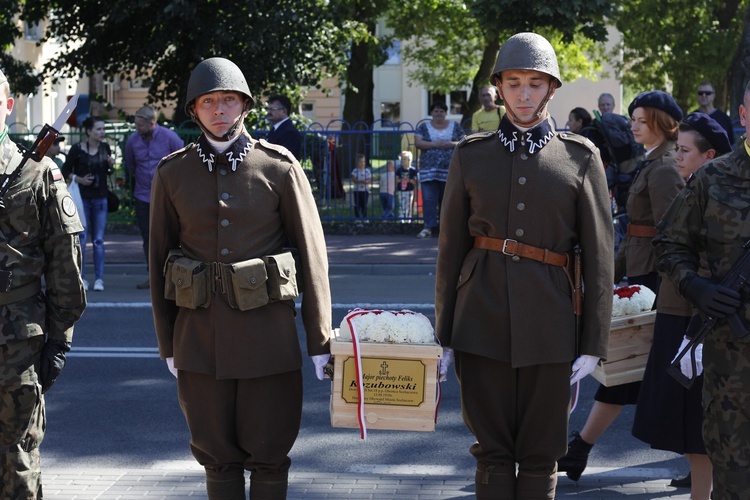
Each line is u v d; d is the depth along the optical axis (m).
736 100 21.84
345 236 21.25
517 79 4.99
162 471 7.00
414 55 40.97
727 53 32.59
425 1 35.19
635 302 6.25
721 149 6.32
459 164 5.17
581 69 39.97
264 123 23.11
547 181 5.01
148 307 13.83
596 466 7.27
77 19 24.02
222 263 5.08
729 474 4.69
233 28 22.17
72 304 5.11
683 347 4.95
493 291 5.07
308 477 6.82
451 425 8.43
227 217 5.11
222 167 5.16
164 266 5.28
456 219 5.19
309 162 21.89
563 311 5.04
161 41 22.56
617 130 11.31
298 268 5.23
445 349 5.22
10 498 5.04
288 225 5.26
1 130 4.96
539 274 5.02
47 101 41.94
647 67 37.06
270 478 5.26
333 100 49.97
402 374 5.09
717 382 4.72
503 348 5.05
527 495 5.19
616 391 6.55
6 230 4.93
